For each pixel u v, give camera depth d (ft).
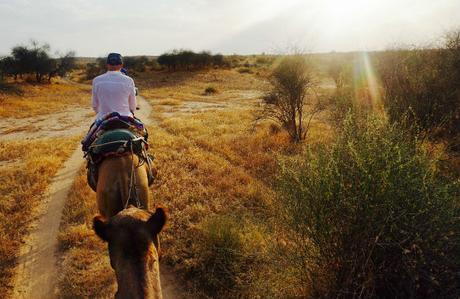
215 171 30.32
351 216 12.92
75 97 119.75
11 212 24.95
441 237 12.51
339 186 13.00
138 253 9.89
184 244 19.79
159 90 130.72
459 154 25.50
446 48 32.96
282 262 15.39
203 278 17.33
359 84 40.50
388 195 12.43
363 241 12.98
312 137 38.17
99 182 14.49
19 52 170.50
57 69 188.65
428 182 13.05
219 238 18.44
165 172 30.48
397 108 26.53
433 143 25.32
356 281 13.35
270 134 42.04
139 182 14.52
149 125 55.52
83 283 17.80
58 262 19.65
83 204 25.38
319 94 57.77
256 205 24.25
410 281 12.84
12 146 42.80
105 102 16.76
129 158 14.80
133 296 9.00
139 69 214.28
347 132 15.25
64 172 33.81
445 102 27.58
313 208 13.57
